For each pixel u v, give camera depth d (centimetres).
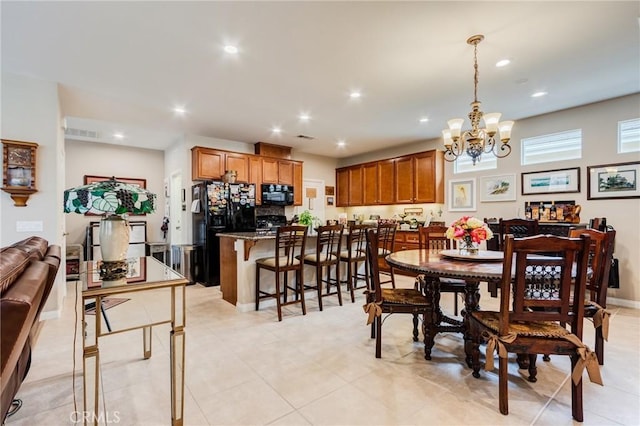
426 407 179
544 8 212
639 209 364
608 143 385
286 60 283
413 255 275
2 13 214
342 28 235
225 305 375
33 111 316
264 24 230
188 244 536
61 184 390
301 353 248
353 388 198
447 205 556
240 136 557
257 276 352
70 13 216
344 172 739
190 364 229
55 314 324
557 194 428
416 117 448
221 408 178
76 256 515
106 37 246
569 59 282
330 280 404
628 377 210
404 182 604
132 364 229
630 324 310
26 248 169
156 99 375
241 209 531
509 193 477
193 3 206
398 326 311
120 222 200
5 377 103
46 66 293
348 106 402
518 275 173
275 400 186
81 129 508
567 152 420
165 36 245
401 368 224
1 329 93
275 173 611
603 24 230
